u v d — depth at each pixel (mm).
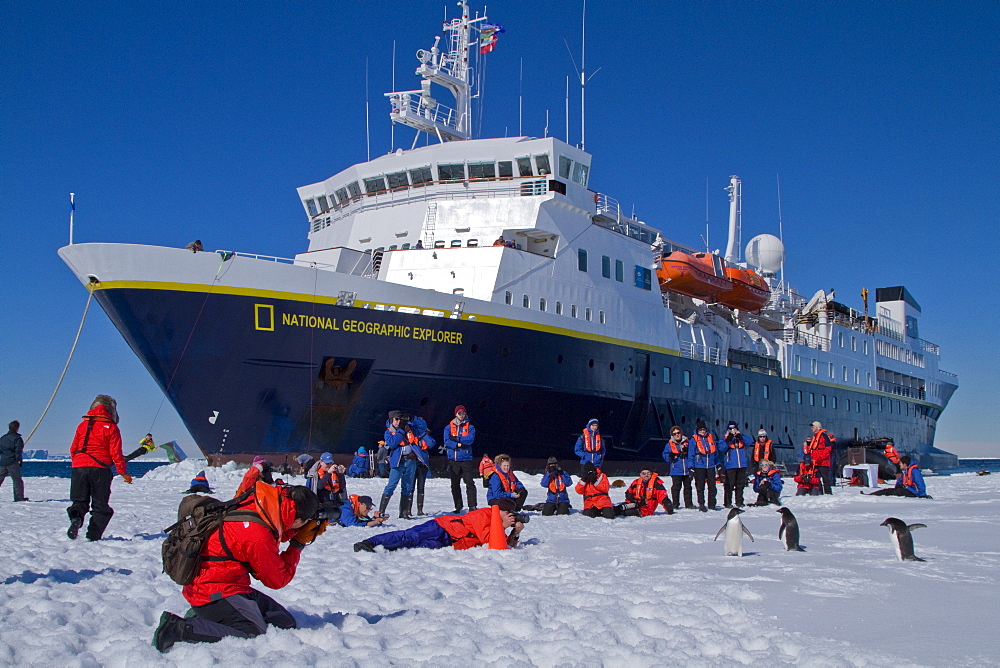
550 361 27672
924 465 59375
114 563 7582
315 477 12234
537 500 17625
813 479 20766
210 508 4824
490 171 29594
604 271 30984
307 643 4562
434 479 24938
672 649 4469
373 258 28297
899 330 59250
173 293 21453
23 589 6055
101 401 9594
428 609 5637
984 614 5426
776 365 42781
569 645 4516
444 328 24766
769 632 4809
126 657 4316
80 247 21391
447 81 33906
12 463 14984
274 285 22219
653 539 10312
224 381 22469
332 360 23125
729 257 50844
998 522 12648
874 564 7844
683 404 34500
